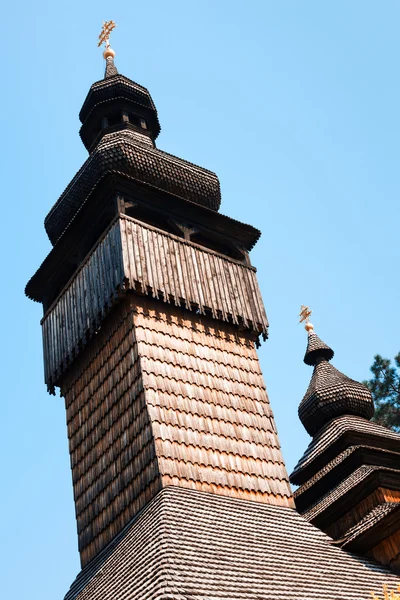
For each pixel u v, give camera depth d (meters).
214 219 27.70
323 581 19.28
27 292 28.50
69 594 21.38
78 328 25.33
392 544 23.61
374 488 26.31
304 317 37.09
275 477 23.48
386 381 43.34
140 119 31.47
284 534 21.28
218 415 23.45
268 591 17.09
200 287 25.41
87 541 22.88
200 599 15.21
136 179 25.67
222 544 18.73
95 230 26.56
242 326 26.06
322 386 32.91
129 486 21.78
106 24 35.19
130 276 23.48
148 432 21.64
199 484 21.42
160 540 17.88
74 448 24.88
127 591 16.72
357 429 30.22
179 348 23.95
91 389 24.81
